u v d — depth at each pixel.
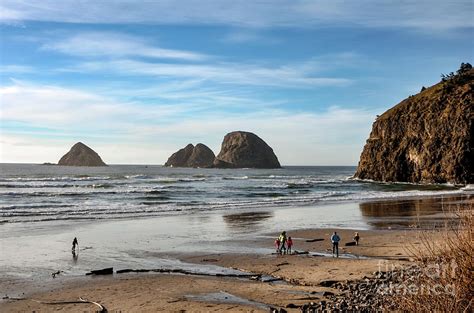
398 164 118.50
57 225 36.78
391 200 61.38
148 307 14.76
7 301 15.94
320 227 35.25
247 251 25.41
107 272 20.28
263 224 37.59
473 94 109.31
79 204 53.72
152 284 17.98
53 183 90.38
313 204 56.06
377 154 127.19
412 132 118.12
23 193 64.81
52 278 19.36
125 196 64.56
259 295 15.69
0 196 61.16
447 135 108.06
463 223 6.80
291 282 17.77
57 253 25.05
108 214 44.62
